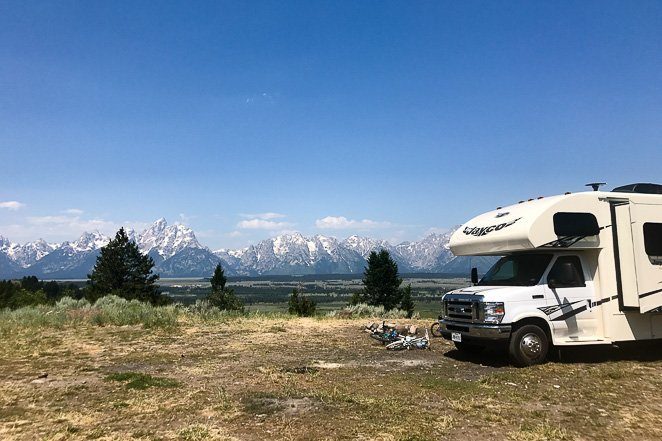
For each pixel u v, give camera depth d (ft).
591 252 32.42
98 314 52.01
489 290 31.99
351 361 32.45
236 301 124.47
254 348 36.99
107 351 35.27
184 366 30.14
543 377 27.25
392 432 18.12
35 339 40.01
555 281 31.73
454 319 33.83
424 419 19.71
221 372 28.35
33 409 20.77
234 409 20.75
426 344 37.52
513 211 34.40
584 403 22.26
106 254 140.46
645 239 31.63
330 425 18.80
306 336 43.29
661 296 31.22
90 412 20.33
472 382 26.35
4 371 28.32
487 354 34.99
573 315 31.50
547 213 31.14
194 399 22.33
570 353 34.37
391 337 39.34
